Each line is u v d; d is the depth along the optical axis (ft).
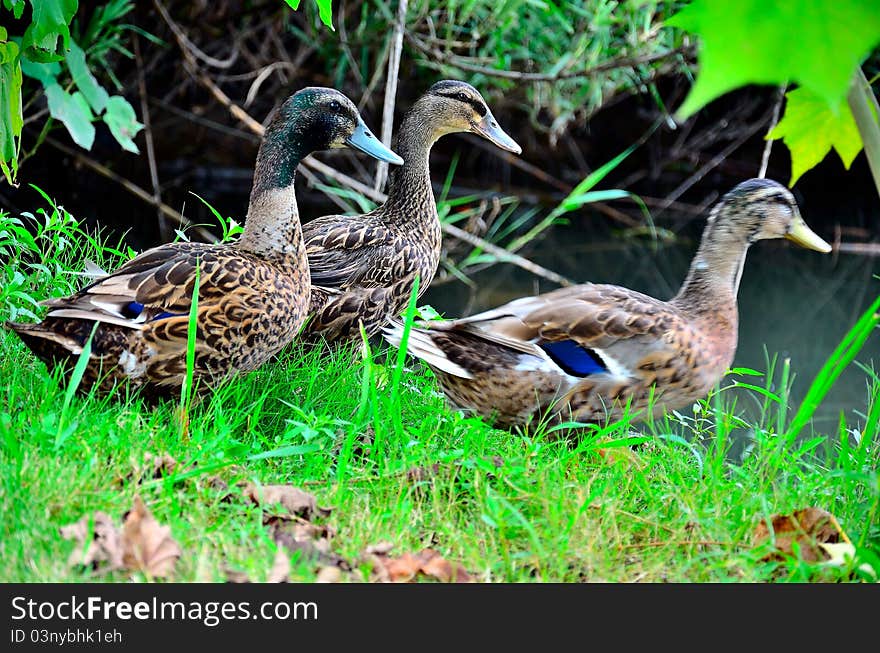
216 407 28.04
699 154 83.41
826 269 69.10
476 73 65.41
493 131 43.14
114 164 72.64
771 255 71.15
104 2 64.90
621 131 82.43
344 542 22.58
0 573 19.24
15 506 20.53
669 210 79.66
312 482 25.16
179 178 74.59
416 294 27.68
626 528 24.58
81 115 48.62
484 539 23.06
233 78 68.39
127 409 27.89
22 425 24.75
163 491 22.61
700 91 10.18
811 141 19.11
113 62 69.92
